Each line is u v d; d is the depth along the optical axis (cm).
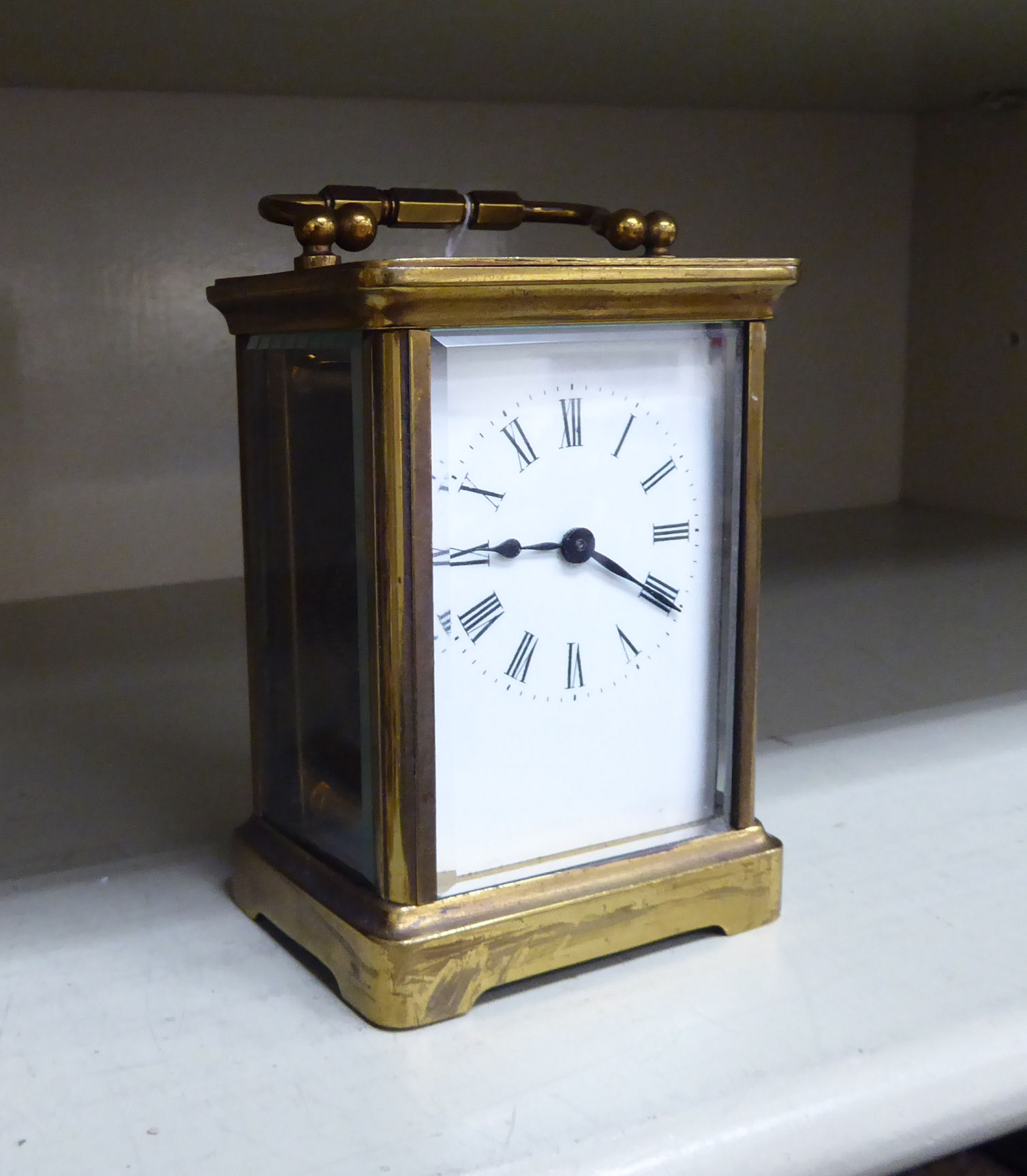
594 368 26
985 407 91
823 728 41
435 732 25
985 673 48
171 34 53
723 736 28
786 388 92
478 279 23
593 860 27
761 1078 24
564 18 52
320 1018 26
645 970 27
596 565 26
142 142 69
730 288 26
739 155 86
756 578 28
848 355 94
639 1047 24
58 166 67
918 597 63
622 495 26
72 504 71
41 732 43
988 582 67
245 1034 25
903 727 41
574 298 24
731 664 28
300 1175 22
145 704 46
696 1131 22
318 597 26
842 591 65
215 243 72
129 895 30
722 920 28
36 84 65
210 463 74
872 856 32
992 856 32
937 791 36
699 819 28
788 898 30
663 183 84
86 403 70
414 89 71
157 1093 24
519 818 27
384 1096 23
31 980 27
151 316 71
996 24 57
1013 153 86
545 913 26
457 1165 22
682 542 27
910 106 86
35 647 57
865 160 91
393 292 23
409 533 24
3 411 68
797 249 90
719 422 27
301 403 26
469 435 25
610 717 27
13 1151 22
